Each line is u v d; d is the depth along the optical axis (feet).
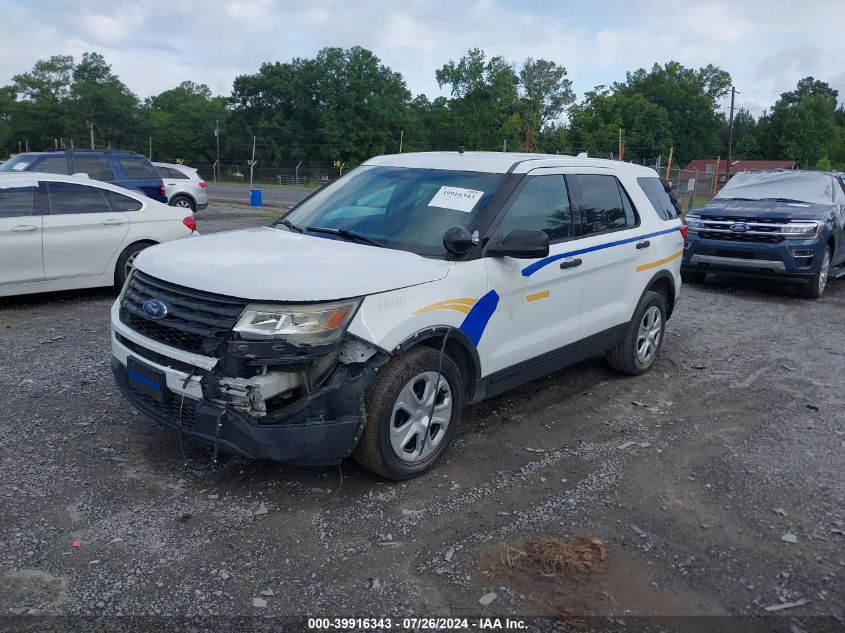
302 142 264.31
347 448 12.81
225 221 62.75
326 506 13.08
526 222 16.19
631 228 19.94
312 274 12.60
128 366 13.73
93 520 12.28
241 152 267.39
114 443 15.29
